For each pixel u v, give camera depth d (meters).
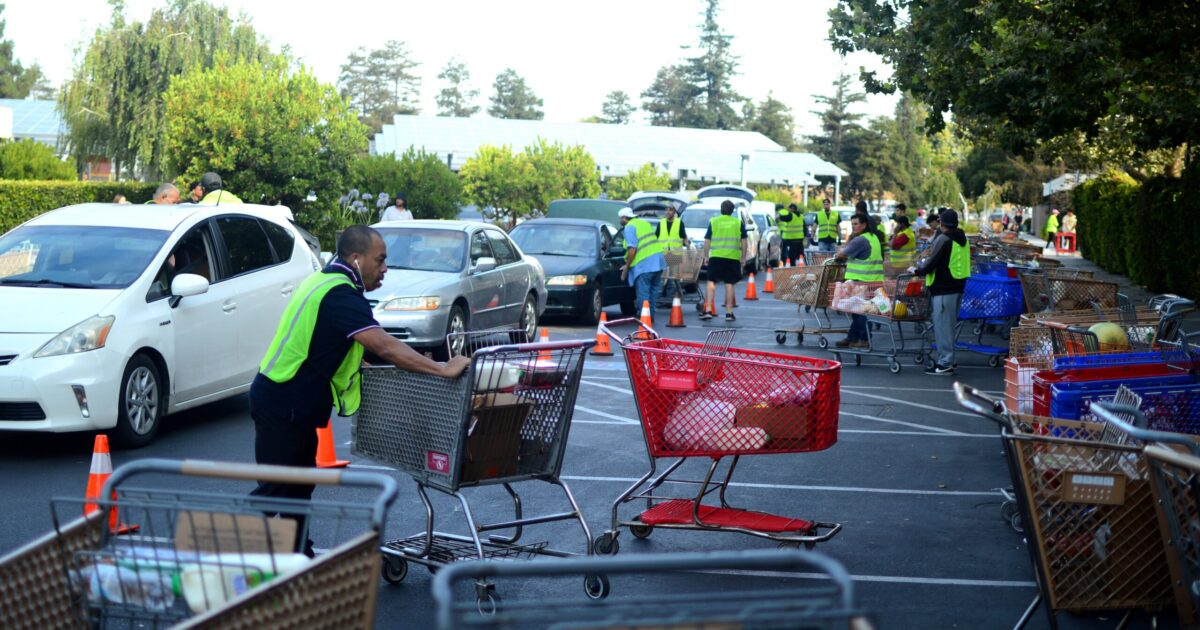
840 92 109.75
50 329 8.72
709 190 40.44
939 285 14.31
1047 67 13.12
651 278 19.41
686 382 6.70
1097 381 6.71
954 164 109.56
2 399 8.50
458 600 5.93
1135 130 14.16
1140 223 25.12
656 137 65.19
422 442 5.91
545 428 6.21
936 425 11.02
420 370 5.74
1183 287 22.94
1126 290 26.08
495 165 40.78
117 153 39.81
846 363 15.43
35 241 9.76
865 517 7.64
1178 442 4.68
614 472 8.94
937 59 15.12
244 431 10.06
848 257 15.70
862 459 9.46
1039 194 72.06
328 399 5.86
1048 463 5.18
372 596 3.29
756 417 6.73
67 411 8.62
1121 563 5.21
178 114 28.94
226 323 10.15
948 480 8.72
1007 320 17.53
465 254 15.04
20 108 58.22
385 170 31.23
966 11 14.85
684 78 114.00
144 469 3.69
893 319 14.71
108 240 9.76
